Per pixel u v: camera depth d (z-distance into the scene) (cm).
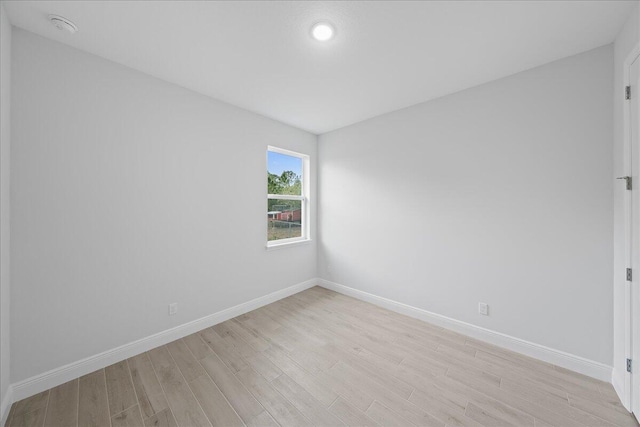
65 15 144
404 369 187
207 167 249
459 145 237
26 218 157
